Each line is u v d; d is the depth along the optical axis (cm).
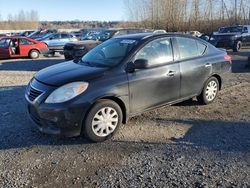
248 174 380
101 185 361
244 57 1658
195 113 611
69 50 1431
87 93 457
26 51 1811
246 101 700
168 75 555
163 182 364
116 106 489
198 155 432
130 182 365
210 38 2108
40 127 478
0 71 1264
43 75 503
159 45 557
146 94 527
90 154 439
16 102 709
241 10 3894
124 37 582
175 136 500
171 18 4331
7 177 380
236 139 486
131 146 464
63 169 399
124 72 499
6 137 500
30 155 438
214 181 365
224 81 692
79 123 459
